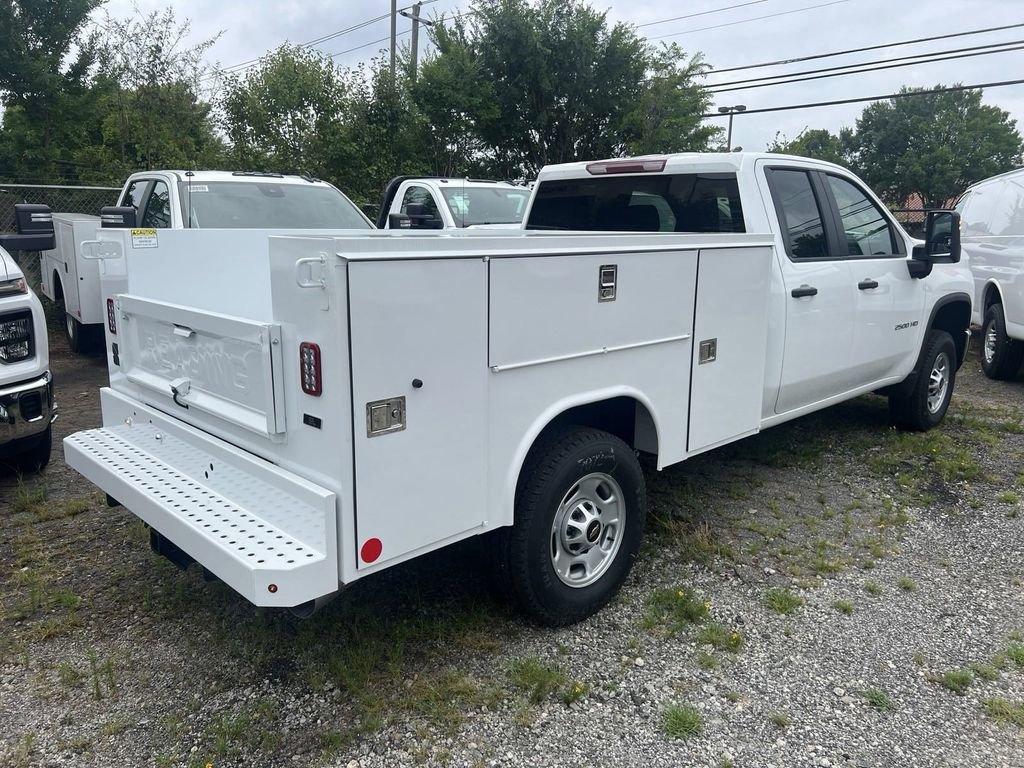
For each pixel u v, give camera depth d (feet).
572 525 11.25
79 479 17.33
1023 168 29.17
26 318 15.58
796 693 10.09
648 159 16.01
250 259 13.44
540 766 8.75
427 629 11.19
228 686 10.04
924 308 19.69
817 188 16.49
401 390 8.64
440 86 63.16
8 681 10.16
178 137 60.29
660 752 9.00
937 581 13.11
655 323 11.76
